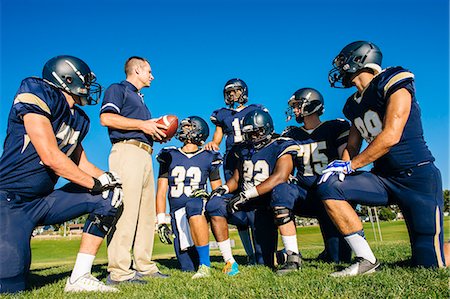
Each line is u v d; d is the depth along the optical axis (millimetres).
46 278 5008
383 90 3871
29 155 3650
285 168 4516
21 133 3674
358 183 3904
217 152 5992
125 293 3455
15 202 3631
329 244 5043
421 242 3744
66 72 3875
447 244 3945
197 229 4598
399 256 5238
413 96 3852
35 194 3746
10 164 3631
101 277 5086
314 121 5551
